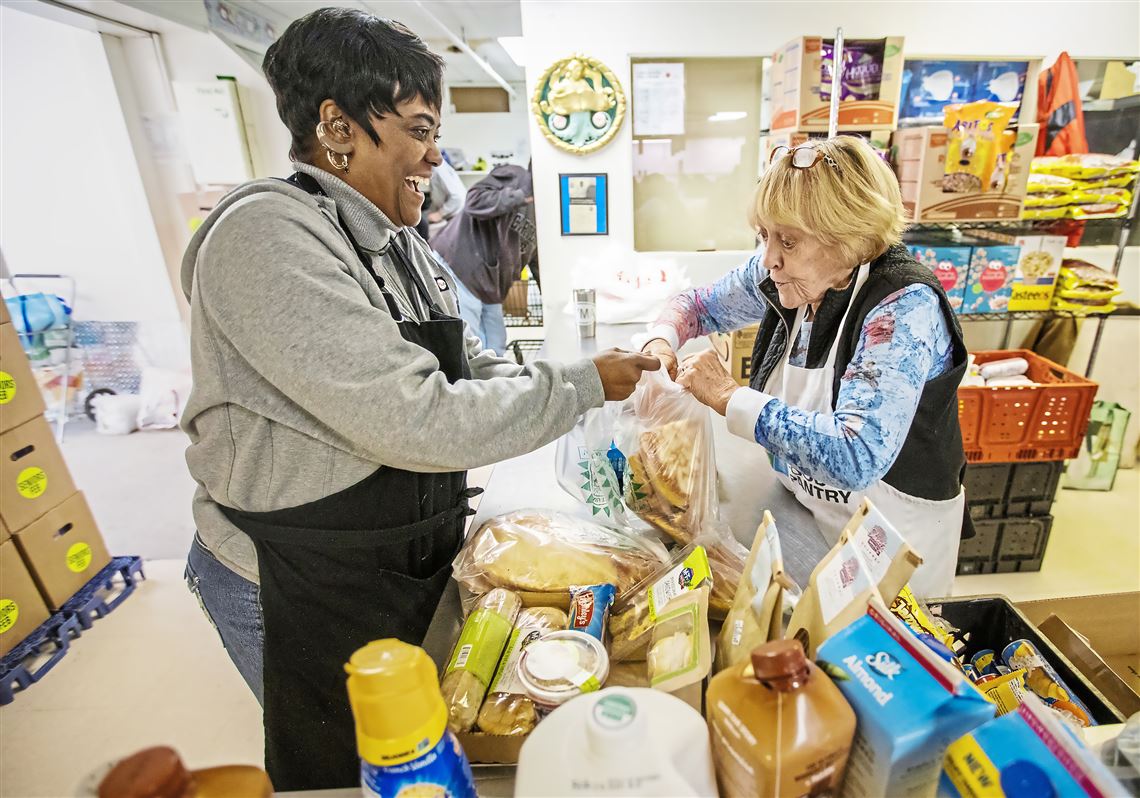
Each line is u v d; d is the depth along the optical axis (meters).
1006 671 0.85
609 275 2.54
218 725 1.94
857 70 2.35
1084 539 2.67
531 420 0.83
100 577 2.51
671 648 0.65
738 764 0.47
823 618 0.59
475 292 3.62
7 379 2.22
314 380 0.73
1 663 2.10
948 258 2.50
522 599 0.84
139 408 4.22
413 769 0.46
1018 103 2.88
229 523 0.96
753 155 3.10
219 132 3.97
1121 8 2.72
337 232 0.86
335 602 0.91
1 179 3.98
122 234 4.12
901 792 0.48
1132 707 0.90
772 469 1.31
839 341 1.05
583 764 0.46
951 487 1.19
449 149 7.02
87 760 1.84
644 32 2.77
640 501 0.98
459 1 4.03
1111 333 2.95
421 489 0.93
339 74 0.80
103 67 3.75
